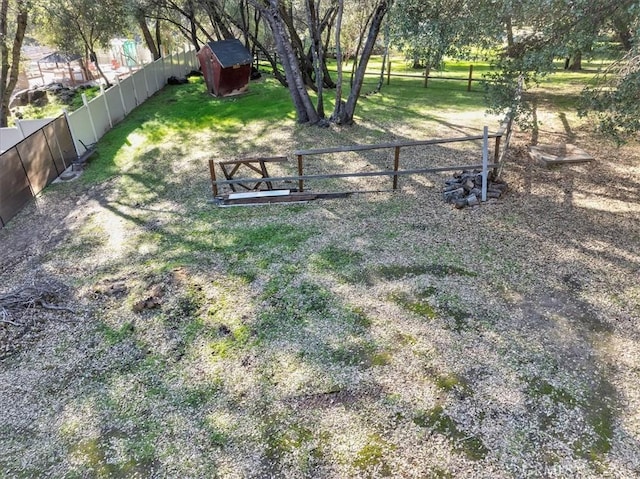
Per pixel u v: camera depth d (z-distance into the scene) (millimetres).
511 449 3471
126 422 3965
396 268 5820
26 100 18422
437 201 7523
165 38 26297
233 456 3588
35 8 14414
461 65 22438
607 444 3469
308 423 3816
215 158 10234
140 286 5832
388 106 13758
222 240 6809
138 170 9875
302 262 6094
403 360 4379
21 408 4176
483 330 4688
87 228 7531
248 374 4363
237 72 15852
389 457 3479
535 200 7316
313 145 10617
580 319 4750
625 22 5645
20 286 5988
